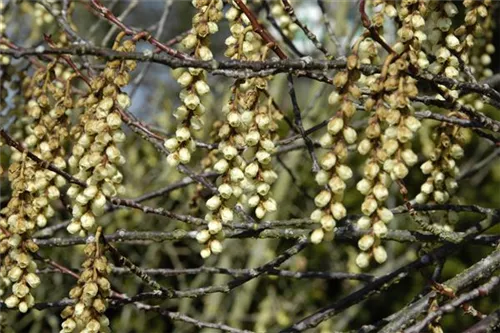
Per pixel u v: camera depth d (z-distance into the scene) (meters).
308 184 5.61
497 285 2.25
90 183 2.10
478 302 5.72
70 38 3.17
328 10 5.17
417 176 5.36
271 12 3.51
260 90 2.11
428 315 2.19
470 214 5.81
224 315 5.89
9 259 2.48
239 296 5.70
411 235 2.71
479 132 2.75
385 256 1.94
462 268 6.18
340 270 5.86
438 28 2.34
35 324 5.79
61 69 3.36
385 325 2.58
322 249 5.82
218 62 1.96
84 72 3.73
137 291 5.80
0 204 4.02
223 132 2.10
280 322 5.73
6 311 3.05
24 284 2.36
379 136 1.90
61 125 2.46
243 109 2.16
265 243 5.64
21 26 5.63
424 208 2.63
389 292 6.36
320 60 2.05
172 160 2.10
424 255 2.73
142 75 4.02
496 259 2.47
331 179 1.91
